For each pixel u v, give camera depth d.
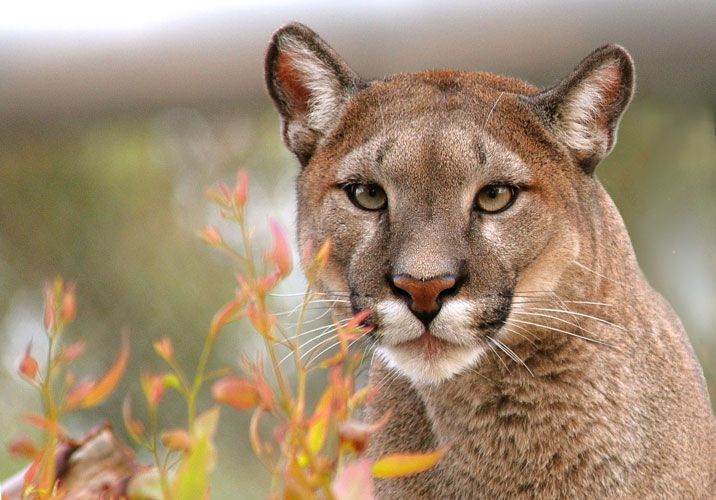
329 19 13.60
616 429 9.63
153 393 5.36
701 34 12.97
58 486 6.77
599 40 13.12
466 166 9.23
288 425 5.45
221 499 16.56
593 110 9.99
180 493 5.06
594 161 10.11
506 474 9.82
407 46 13.62
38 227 19.59
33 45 13.78
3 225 19.56
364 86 10.26
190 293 18.84
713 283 15.11
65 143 19.47
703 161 15.30
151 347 18.59
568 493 9.70
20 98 14.07
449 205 9.16
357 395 5.76
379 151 9.41
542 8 13.05
